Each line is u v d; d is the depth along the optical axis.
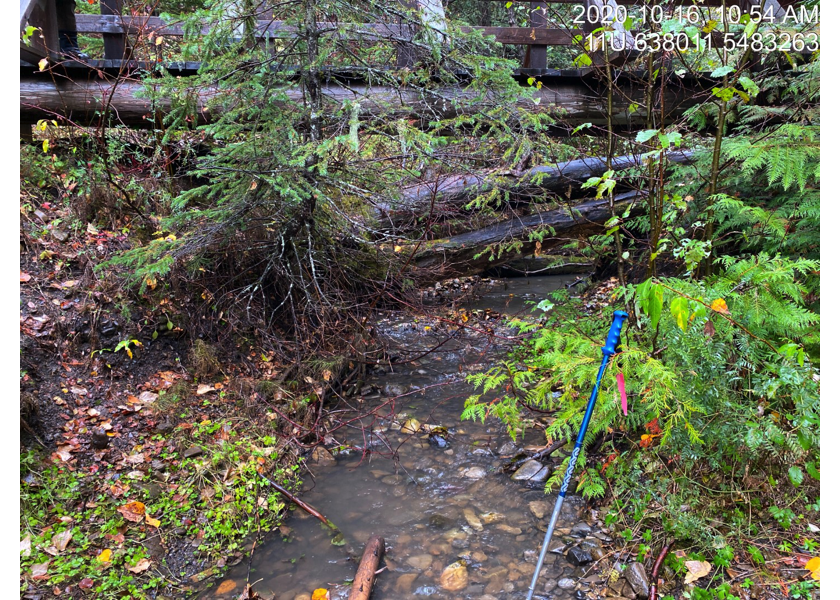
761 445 2.56
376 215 5.41
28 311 3.53
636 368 2.63
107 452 3.12
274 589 2.48
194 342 4.09
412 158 4.21
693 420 2.71
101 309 3.82
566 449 3.40
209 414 3.63
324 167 3.56
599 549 2.60
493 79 3.93
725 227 3.60
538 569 2.28
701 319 2.62
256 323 4.39
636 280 4.17
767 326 2.73
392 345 5.24
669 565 2.42
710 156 3.78
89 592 2.35
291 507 3.08
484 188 5.00
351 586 2.48
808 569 2.25
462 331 5.47
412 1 4.21
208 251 4.34
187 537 2.76
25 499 2.67
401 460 3.52
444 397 4.32
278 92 4.05
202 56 3.86
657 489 2.74
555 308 4.10
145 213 4.84
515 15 9.30
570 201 5.20
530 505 3.01
